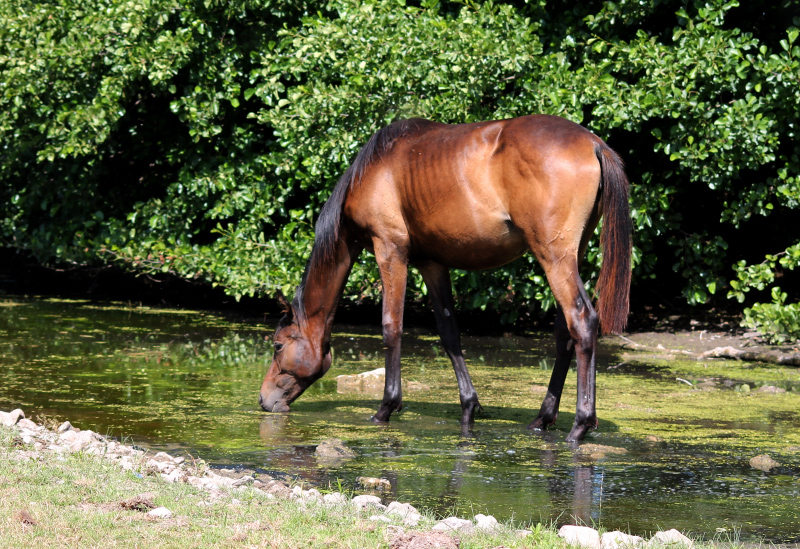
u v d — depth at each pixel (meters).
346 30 10.73
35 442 5.33
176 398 7.53
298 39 11.02
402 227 6.76
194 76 12.34
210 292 14.70
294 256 11.86
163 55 11.77
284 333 7.21
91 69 12.71
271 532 3.89
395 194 6.72
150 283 14.83
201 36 12.12
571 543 3.93
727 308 12.45
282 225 12.74
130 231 13.26
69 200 14.03
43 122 13.25
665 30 11.60
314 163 11.02
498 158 6.25
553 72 10.52
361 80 10.48
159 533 3.80
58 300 14.31
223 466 5.43
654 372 9.15
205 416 6.92
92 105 12.43
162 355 9.66
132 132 13.09
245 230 12.36
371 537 3.86
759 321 10.51
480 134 6.39
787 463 5.66
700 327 11.67
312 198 11.98
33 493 4.22
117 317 12.56
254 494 4.54
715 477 5.32
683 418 7.00
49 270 16.64
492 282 11.30
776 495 4.96
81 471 4.69
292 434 6.39
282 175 12.58
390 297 6.85
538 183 6.07
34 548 3.54
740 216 10.94
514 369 9.24
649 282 13.18
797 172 10.73
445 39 10.37
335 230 7.00
